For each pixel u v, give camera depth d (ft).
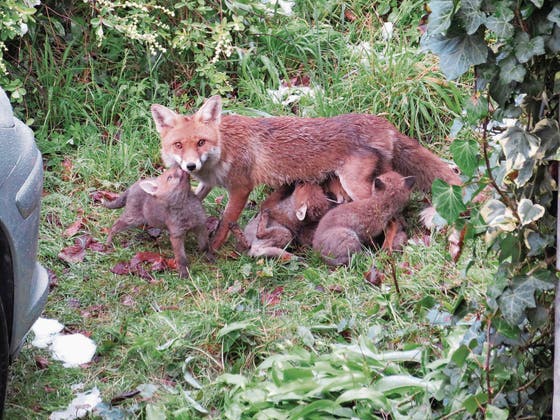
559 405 10.46
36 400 14.35
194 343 15.76
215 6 24.93
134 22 23.43
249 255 18.99
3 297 12.66
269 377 14.35
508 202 10.47
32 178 13.08
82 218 20.16
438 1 9.64
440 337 15.10
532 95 10.03
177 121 19.02
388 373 13.93
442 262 17.94
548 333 11.01
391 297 16.99
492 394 11.37
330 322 16.42
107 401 14.38
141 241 19.72
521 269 10.62
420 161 20.44
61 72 23.40
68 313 16.99
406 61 23.59
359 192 19.83
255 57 24.81
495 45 10.08
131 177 21.85
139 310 17.17
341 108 22.99
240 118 19.84
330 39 25.39
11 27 21.22
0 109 13.05
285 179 19.89
